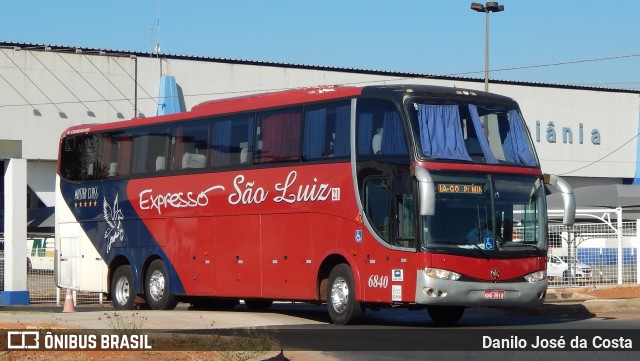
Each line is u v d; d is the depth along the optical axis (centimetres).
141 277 2614
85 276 2800
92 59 6128
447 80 7094
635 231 3122
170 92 6250
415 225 1894
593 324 2097
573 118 7694
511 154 2017
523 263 1961
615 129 7850
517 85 7475
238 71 6550
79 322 1991
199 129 2462
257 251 2248
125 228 2672
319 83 6775
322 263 2083
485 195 1950
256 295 2247
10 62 5903
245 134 2319
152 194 2586
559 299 2783
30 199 6134
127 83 6222
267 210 2227
